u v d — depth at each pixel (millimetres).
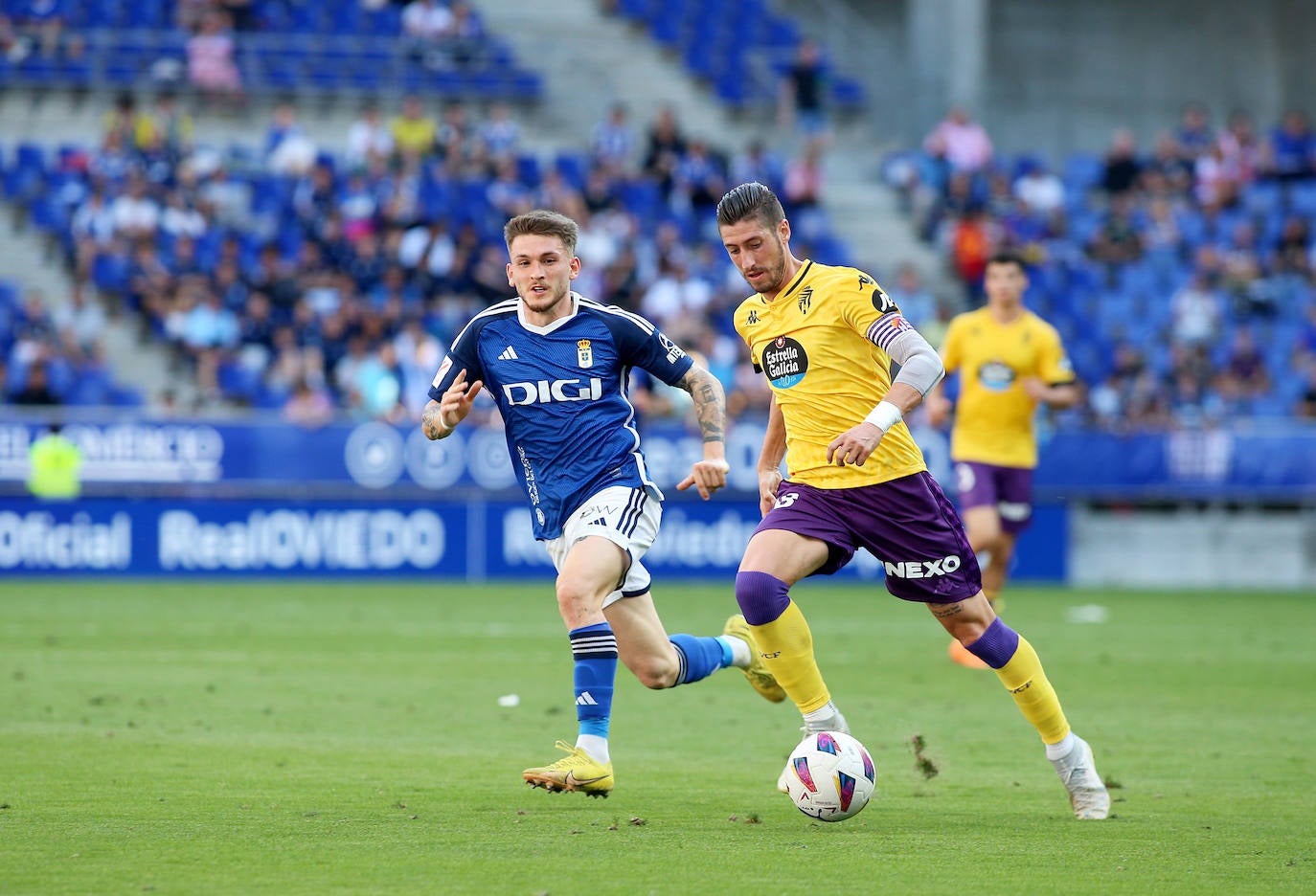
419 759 23797
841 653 41344
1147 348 80812
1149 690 34156
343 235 75375
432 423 21328
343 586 61031
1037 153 109375
